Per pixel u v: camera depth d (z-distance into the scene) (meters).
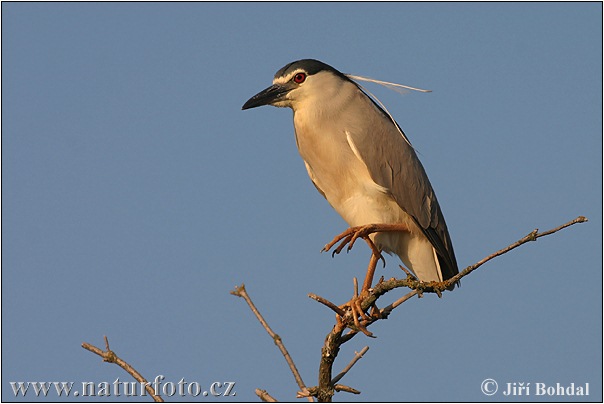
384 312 7.86
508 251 6.46
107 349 6.99
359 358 7.39
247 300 7.72
